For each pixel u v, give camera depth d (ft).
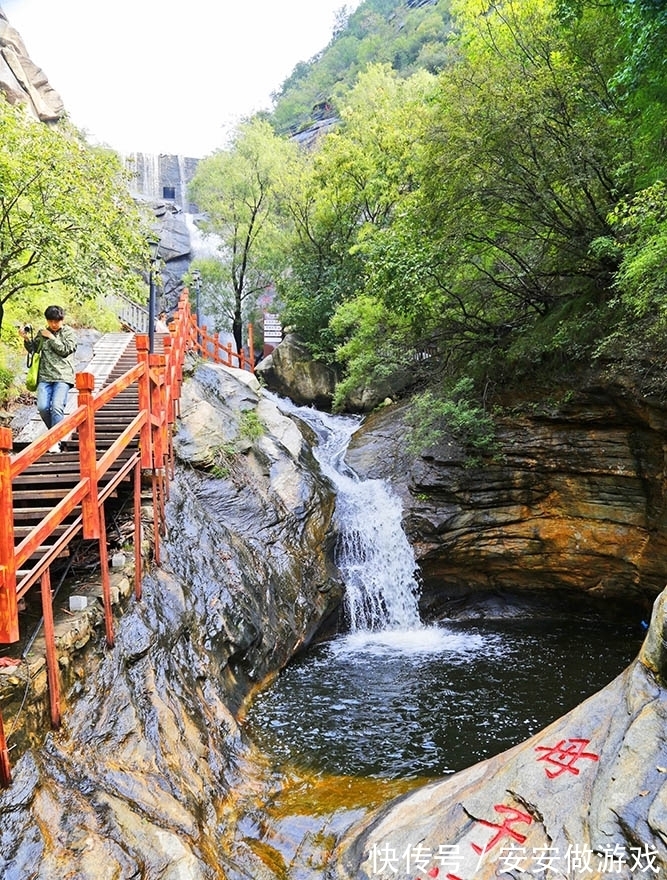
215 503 32.83
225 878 13.46
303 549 34.09
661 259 23.80
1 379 36.17
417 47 172.65
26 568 18.42
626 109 28.73
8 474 12.23
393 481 40.60
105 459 18.20
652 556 32.89
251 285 88.89
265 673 26.91
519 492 36.63
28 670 14.16
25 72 103.96
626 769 11.38
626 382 31.14
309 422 53.47
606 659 30.50
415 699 25.68
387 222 69.15
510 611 38.09
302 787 18.84
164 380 28.68
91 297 29.86
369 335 51.44
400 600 36.81
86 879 11.13
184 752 17.40
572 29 31.14
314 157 81.25
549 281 38.42
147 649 19.40
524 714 24.32
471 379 38.29
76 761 14.15
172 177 144.15
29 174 26.18
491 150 31.24
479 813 12.93
